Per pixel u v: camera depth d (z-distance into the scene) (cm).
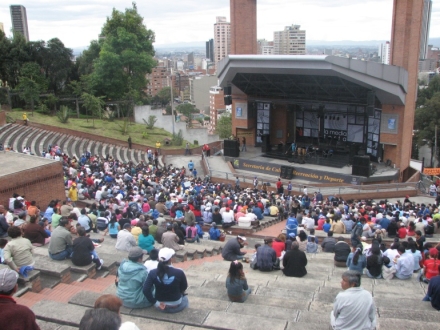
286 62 3250
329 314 754
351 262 1124
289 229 1692
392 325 679
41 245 1181
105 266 1043
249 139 4572
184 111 13988
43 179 1994
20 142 3462
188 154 4534
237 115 4497
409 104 3538
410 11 3250
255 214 2112
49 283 903
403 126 3484
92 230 1516
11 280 478
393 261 1109
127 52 5291
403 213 2039
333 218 1828
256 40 4384
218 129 8288
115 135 4559
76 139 4103
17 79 5094
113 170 2903
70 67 5675
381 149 3694
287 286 998
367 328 570
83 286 934
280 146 4212
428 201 3053
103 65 5231
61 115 4569
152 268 774
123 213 1616
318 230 1900
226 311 780
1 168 1945
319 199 2808
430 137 6412
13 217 1368
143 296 734
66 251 1027
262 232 1980
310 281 1032
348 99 3647
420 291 997
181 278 718
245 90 4266
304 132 4262
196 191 2489
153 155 4372
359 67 3100
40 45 5306
